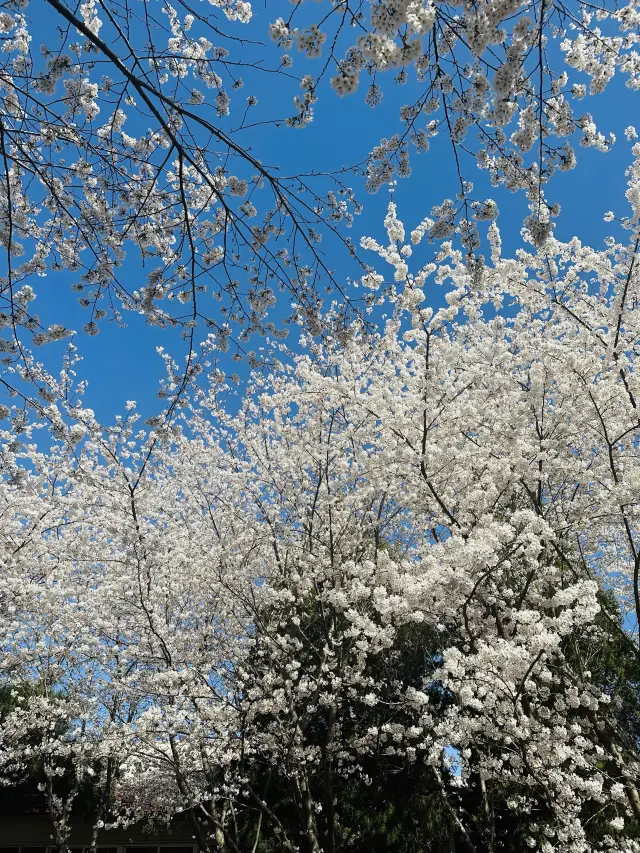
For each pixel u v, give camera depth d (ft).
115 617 31.83
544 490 33.06
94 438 28.07
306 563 32.50
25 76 12.67
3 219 14.75
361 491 29.45
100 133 14.67
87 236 14.82
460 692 20.29
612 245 27.37
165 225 16.55
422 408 26.35
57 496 29.37
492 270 26.86
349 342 15.23
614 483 25.30
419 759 39.01
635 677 36.68
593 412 26.91
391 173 12.42
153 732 28.78
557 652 22.48
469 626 24.81
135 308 16.12
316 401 32.14
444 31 10.20
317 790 39.37
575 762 22.11
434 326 25.79
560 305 28.17
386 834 37.73
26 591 29.91
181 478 37.06
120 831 45.68
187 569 32.58
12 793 44.37
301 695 30.45
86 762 36.94
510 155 11.19
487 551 20.25
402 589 23.34
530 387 28.30
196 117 10.94
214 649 32.89
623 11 10.96
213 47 13.82
